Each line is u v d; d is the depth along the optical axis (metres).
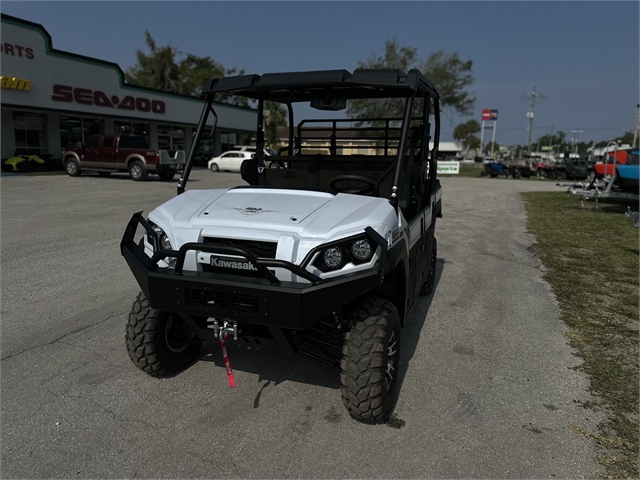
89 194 14.72
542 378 3.75
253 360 3.93
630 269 7.20
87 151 20.91
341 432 2.99
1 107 21.53
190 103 32.56
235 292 2.72
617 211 14.48
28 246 7.60
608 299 5.75
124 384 3.51
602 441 2.93
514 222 12.09
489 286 6.28
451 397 3.45
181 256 2.82
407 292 3.54
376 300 3.05
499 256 8.08
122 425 3.02
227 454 2.76
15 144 23.88
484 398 3.44
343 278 2.67
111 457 2.72
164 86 54.00
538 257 8.01
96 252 7.30
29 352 3.98
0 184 16.94
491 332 4.70
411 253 3.77
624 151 14.92
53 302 5.15
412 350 4.25
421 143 4.30
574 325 4.89
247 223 2.94
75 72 24.66
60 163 24.61
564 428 3.07
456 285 6.31
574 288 6.18
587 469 2.68
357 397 2.91
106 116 26.67
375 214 2.99
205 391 3.44
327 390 3.49
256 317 2.72
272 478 2.57
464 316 5.14
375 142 4.60
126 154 20.05
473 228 11.02
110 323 4.61
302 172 4.38
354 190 4.00
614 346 4.37
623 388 3.59
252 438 2.91
